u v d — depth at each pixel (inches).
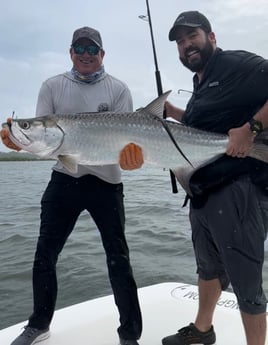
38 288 74.4
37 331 73.6
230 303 87.4
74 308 85.7
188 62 69.9
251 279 62.6
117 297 73.6
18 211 257.3
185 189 68.5
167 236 178.4
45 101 77.0
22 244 173.5
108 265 74.6
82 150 68.9
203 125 69.1
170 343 73.5
